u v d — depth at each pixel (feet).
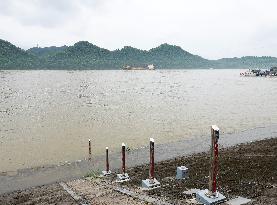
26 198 71.61
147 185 59.21
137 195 52.60
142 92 501.56
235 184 57.57
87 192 62.03
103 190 61.67
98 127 187.21
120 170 98.22
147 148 133.08
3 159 117.80
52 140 151.64
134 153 124.57
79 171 101.65
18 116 240.53
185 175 68.44
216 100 367.45
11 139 155.33
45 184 88.33
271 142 124.16
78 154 124.06
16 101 361.92
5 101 361.71
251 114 245.65
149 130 176.14
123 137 156.76
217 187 55.36
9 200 73.20
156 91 522.47
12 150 132.36
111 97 412.57
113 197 52.85
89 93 481.87
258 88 597.93
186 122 205.16
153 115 239.71
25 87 623.36
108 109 282.15
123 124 197.77
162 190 55.62
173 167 90.53
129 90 547.49
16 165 110.01
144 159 114.93
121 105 315.99
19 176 97.30
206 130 176.04
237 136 156.25
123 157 75.51
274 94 460.96
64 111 269.64
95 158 117.80
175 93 479.41
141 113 252.83
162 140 149.48
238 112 257.96
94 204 50.24
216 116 233.76
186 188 56.39
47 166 108.27
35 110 278.05
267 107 295.89
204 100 367.45
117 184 68.59
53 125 196.54
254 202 44.73
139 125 193.57
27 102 349.61
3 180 93.35
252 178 62.49
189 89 570.87
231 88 597.93
